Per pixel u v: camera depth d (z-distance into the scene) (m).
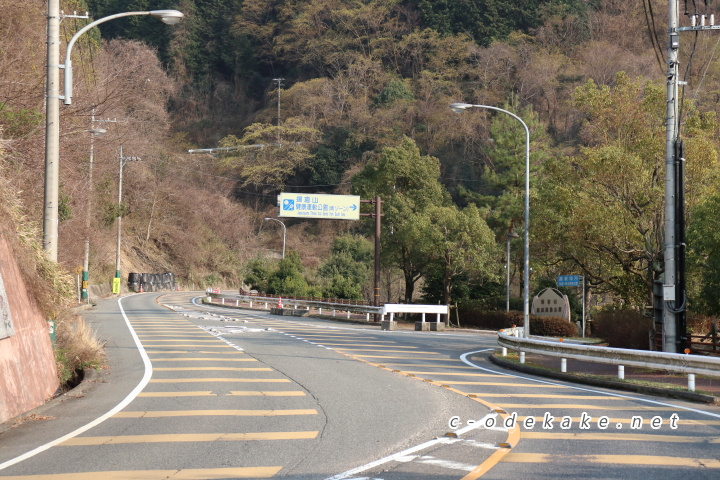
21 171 22.91
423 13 102.06
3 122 22.00
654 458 7.78
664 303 16.83
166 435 8.73
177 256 86.31
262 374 14.29
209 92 114.31
